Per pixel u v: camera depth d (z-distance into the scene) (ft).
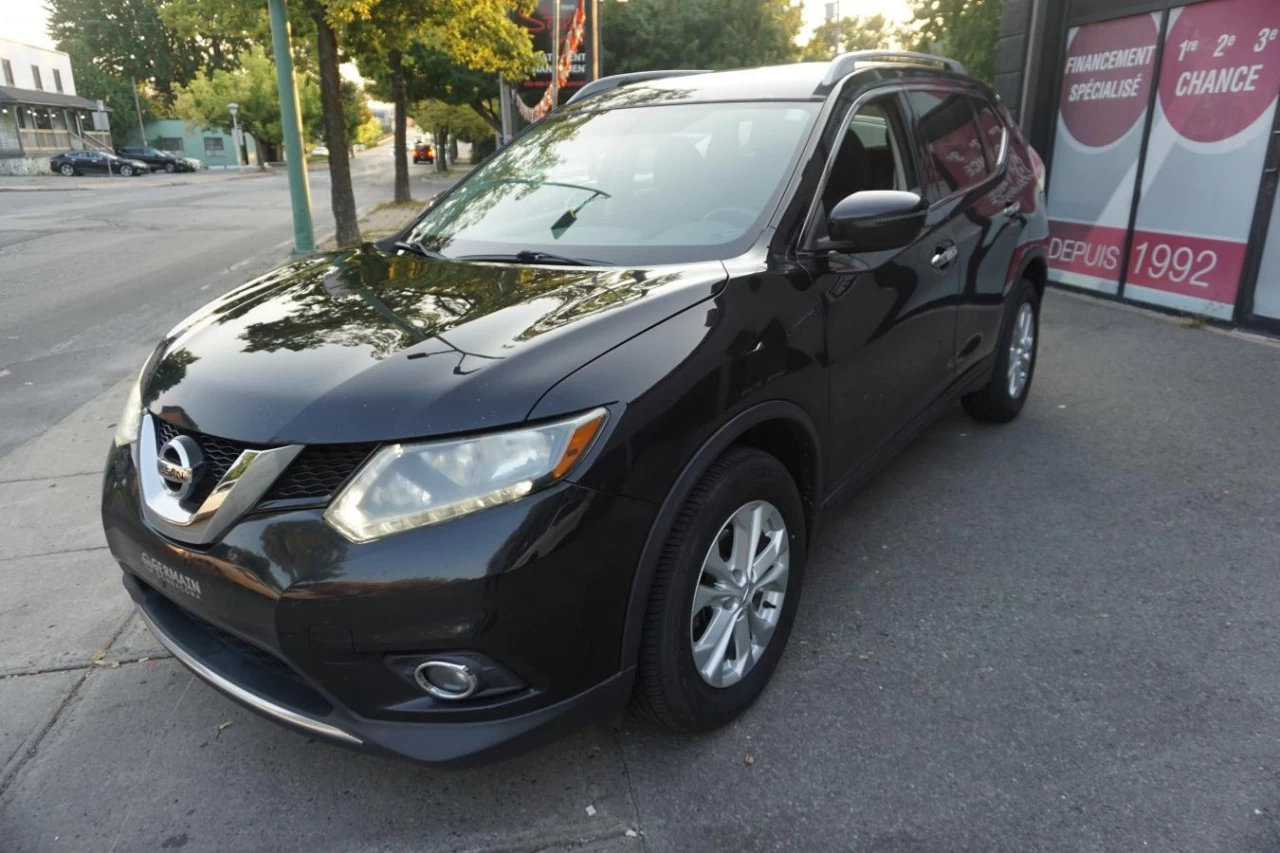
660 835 7.35
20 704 9.23
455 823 7.54
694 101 11.40
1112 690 8.97
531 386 6.64
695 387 7.32
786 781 7.89
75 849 7.39
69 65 197.36
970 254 12.67
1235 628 9.96
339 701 6.70
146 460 7.62
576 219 10.19
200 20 42.27
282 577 6.48
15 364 22.35
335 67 43.19
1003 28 28.68
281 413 6.76
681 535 7.34
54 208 72.95
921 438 15.75
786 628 9.07
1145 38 23.63
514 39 48.03
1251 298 21.57
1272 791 7.59
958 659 9.54
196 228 55.26
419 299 8.40
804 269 8.98
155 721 8.94
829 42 104.63
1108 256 25.68
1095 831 7.25
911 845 7.18
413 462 6.39
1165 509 12.83
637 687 7.58
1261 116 20.70
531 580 6.41
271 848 7.36
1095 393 17.84
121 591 11.36
